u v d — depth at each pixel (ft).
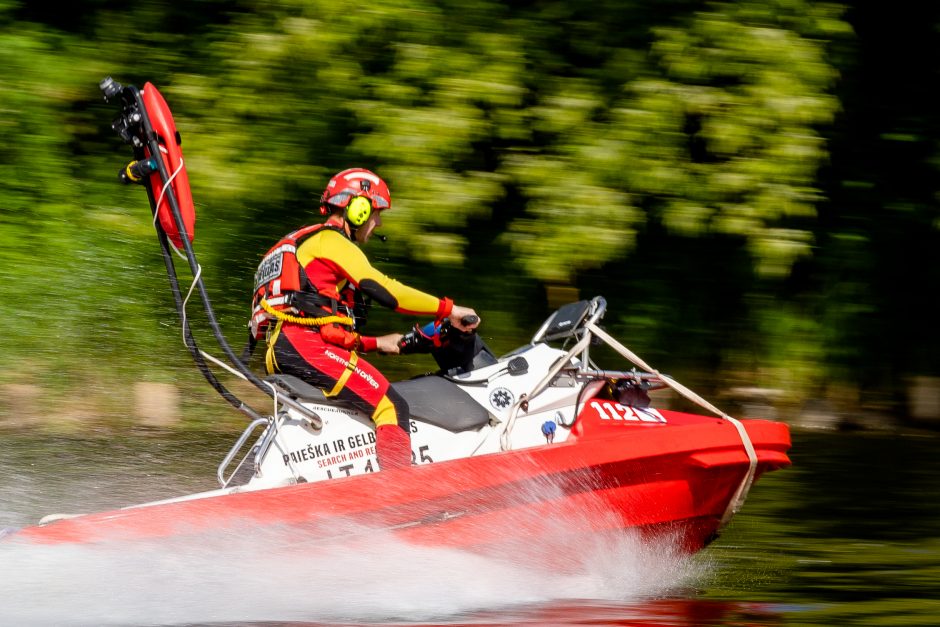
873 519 63.72
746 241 101.60
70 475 71.51
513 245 91.20
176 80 94.84
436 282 101.19
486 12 94.43
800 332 109.09
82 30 104.78
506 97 89.51
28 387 90.99
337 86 91.76
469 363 53.83
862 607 46.60
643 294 108.47
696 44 92.02
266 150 93.71
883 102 110.22
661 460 50.52
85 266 97.09
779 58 89.92
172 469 73.97
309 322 50.34
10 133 99.76
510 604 46.75
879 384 109.50
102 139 103.60
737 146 89.25
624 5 95.76
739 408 104.37
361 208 51.39
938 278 111.55
